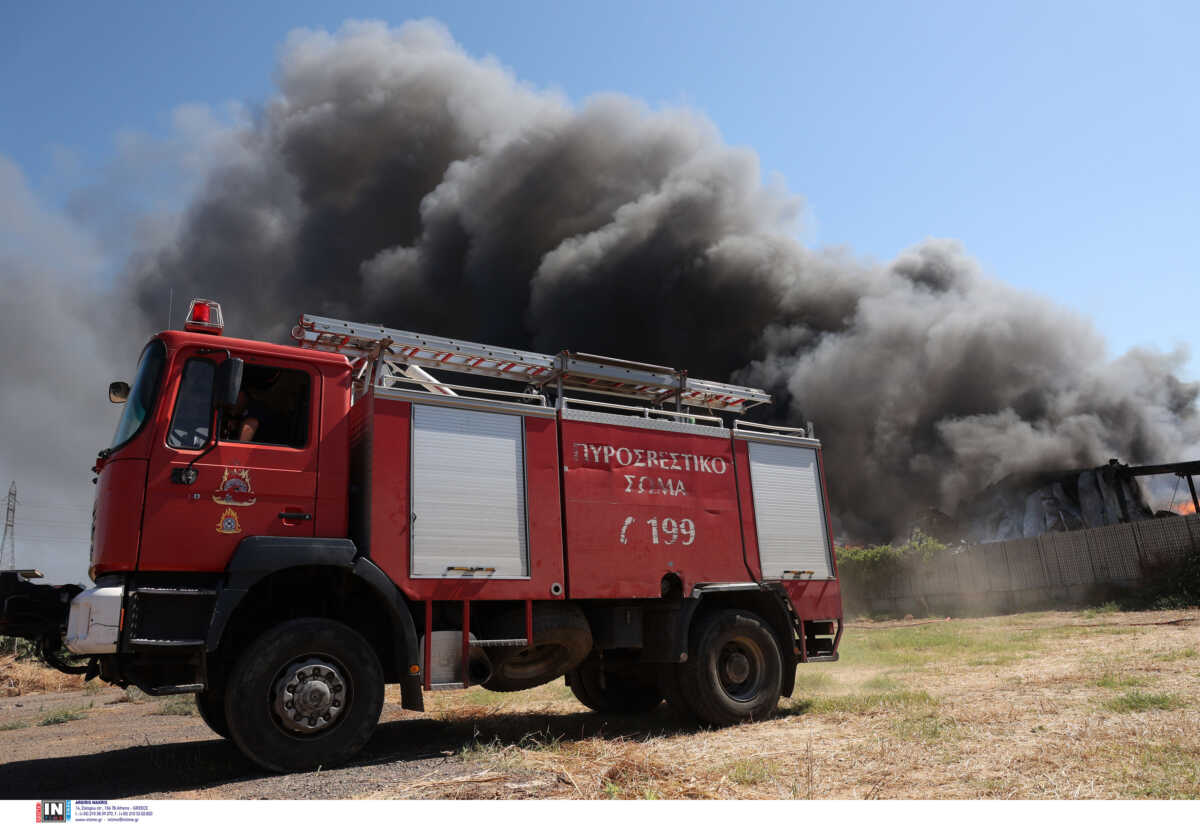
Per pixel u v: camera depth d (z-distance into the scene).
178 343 5.25
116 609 4.59
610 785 4.16
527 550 6.00
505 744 5.74
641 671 7.42
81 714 10.38
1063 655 9.98
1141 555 21.75
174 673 4.85
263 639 4.83
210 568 4.93
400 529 5.51
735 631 6.77
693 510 6.95
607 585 6.29
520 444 6.24
